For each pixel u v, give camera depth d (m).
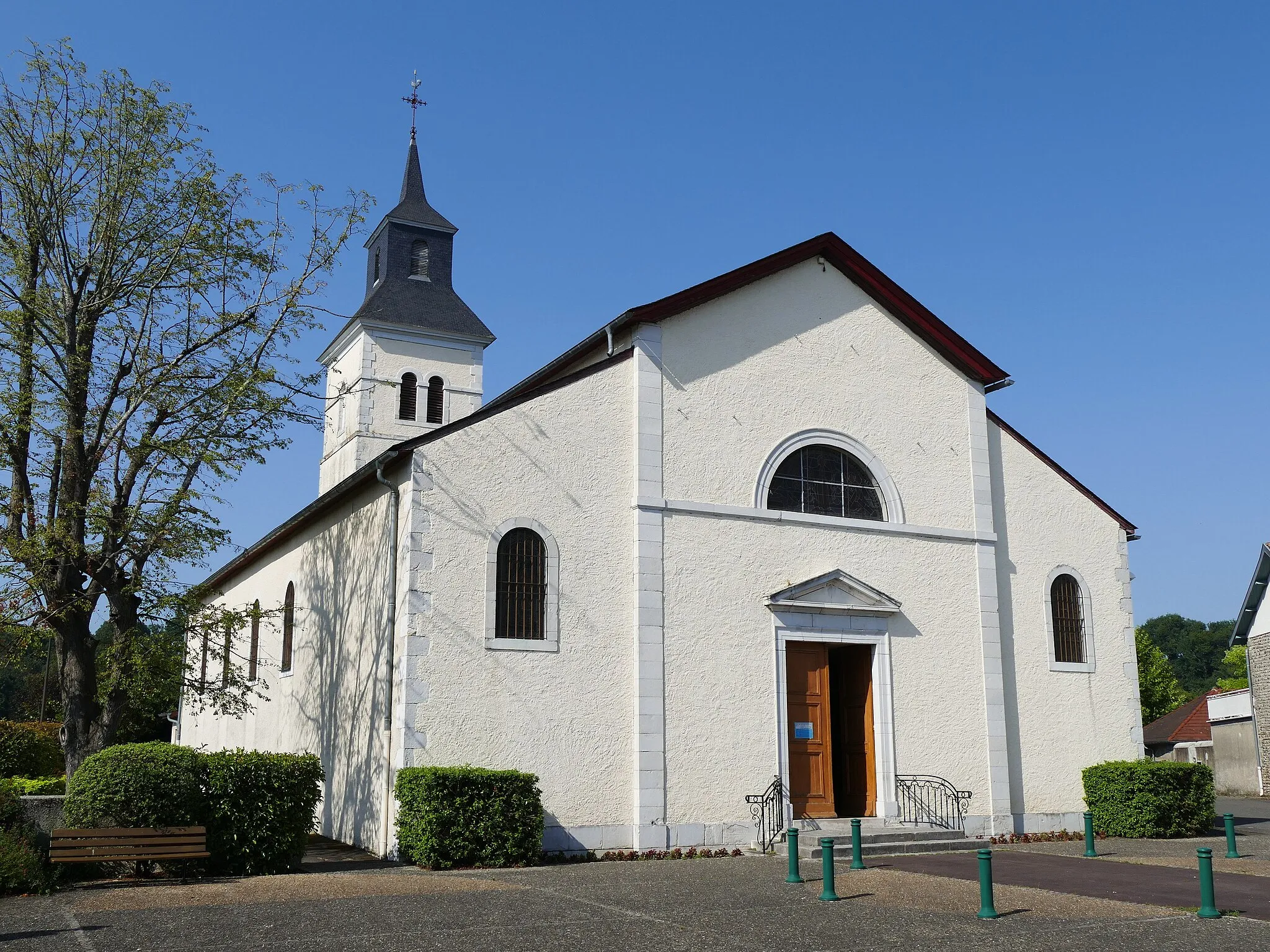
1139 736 19.86
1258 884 12.50
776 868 13.81
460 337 33.28
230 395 17.52
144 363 17.55
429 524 14.77
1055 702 19.25
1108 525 20.58
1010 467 19.89
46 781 17.92
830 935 9.30
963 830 17.47
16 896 11.02
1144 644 60.72
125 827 12.05
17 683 49.31
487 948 8.52
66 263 17.44
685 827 15.46
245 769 13.02
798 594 16.91
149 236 17.67
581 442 16.09
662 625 15.92
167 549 17.27
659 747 15.51
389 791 14.66
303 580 20.30
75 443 16.97
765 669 16.61
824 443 18.05
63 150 17.11
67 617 16.61
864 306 18.97
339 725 17.19
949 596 18.47
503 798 13.84
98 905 10.48
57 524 16.03
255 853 12.88
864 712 17.70
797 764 16.89
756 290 17.98
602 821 15.06
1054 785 18.88
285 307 18.20
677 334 17.11
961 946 8.86
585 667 15.38
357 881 12.20
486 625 14.85
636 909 10.45
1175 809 18.34
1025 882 12.66
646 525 16.12
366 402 31.95
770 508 17.38
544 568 15.48
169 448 16.95
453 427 15.16
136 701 17.30
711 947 8.70
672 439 16.69
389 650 15.12
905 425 18.84
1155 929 9.65
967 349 19.41
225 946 8.51
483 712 14.62
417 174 34.97
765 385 17.69
